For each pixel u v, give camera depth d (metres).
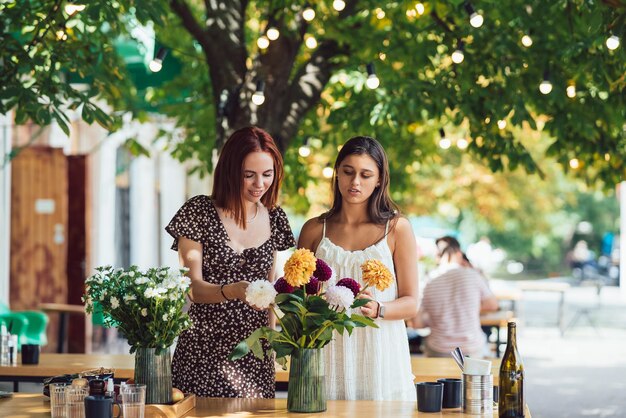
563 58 7.12
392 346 4.23
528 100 7.81
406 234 4.29
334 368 4.22
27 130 10.86
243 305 4.14
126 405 3.59
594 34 6.71
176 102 9.80
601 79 7.16
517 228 31.05
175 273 3.87
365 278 3.82
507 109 7.39
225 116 7.06
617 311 21.27
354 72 8.64
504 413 3.81
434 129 10.66
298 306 3.73
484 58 7.48
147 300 3.80
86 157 10.89
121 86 8.58
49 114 5.94
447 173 20.16
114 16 5.96
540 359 13.09
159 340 3.81
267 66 7.09
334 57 7.57
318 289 3.81
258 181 4.12
